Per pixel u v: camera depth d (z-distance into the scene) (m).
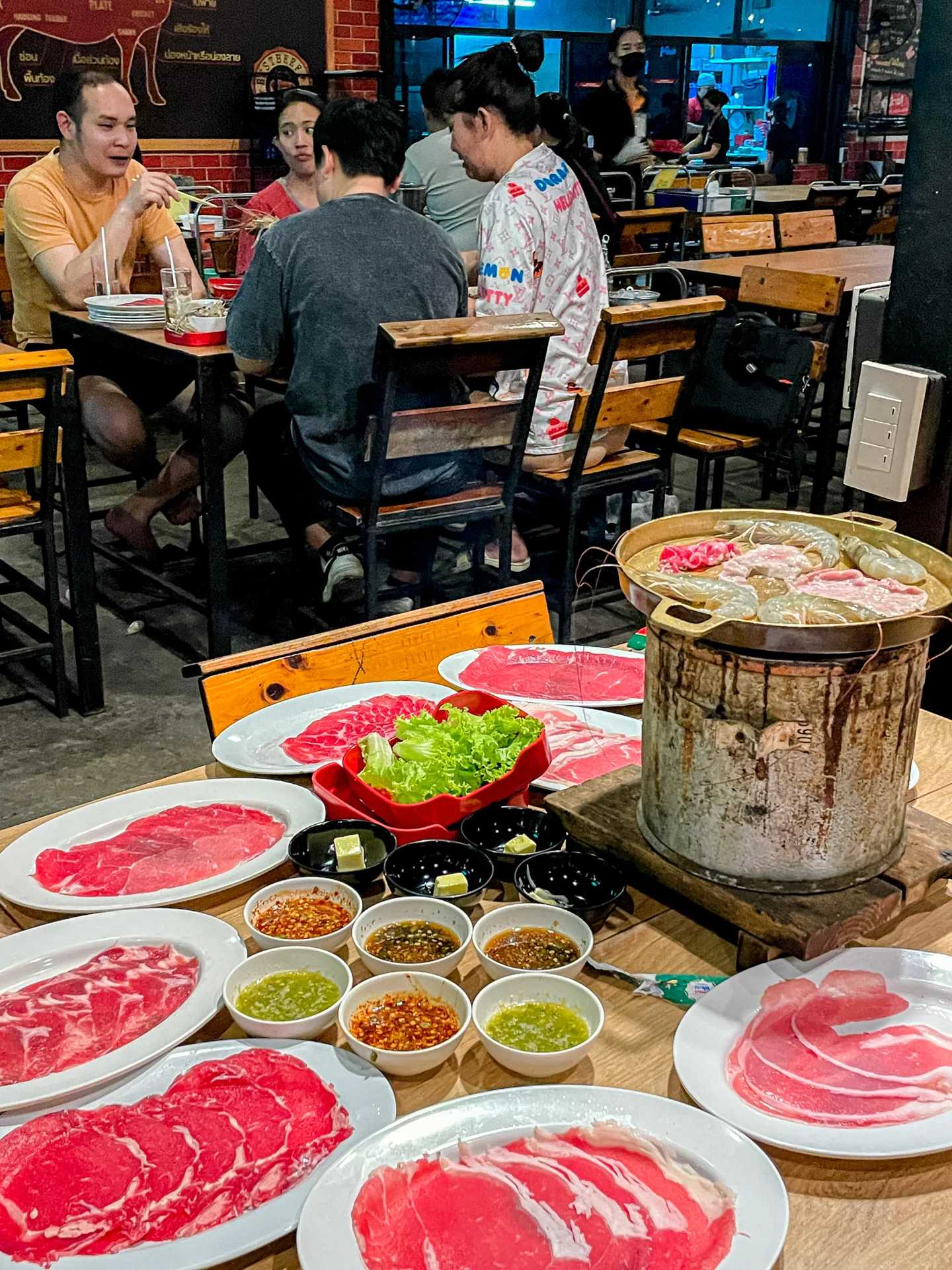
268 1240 0.78
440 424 2.88
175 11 6.47
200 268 4.08
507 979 1.00
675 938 1.12
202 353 3.07
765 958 1.03
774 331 4.00
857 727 0.98
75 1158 0.84
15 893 1.16
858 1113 0.89
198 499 3.97
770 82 10.73
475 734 1.29
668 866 1.09
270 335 3.00
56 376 2.84
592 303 3.45
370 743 1.28
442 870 1.19
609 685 1.58
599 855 1.18
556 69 9.31
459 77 3.25
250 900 1.12
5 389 2.80
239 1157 0.84
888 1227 0.81
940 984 1.03
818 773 0.99
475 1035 0.99
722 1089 0.91
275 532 4.64
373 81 7.38
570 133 4.84
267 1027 0.95
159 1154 0.84
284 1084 0.91
